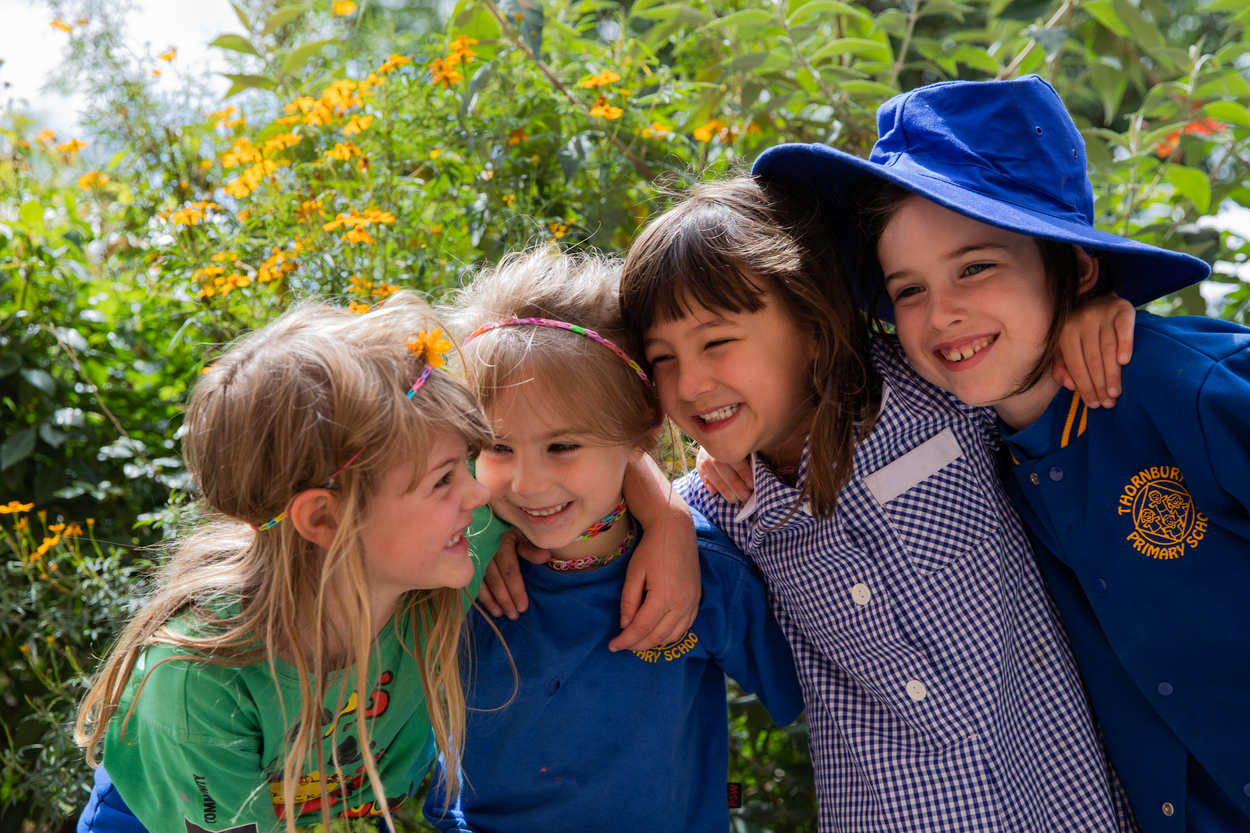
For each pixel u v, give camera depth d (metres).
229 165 2.11
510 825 1.52
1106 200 2.32
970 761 1.40
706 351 1.36
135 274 2.46
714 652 1.53
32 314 2.32
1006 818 1.39
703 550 1.54
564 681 1.47
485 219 2.10
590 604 1.48
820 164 1.41
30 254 2.34
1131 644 1.38
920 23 4.24
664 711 1.48
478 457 1.38
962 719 1.40
